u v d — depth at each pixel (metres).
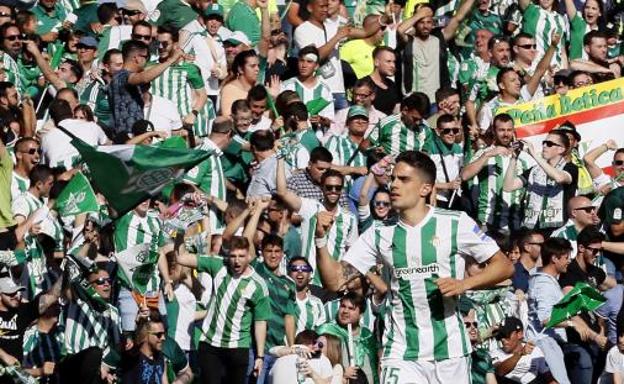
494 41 45.09
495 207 40.69
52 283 34.50
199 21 43.78
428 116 42.41
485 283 26.67
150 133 37.91
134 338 32.78
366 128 40.81
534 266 37.59
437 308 27.16
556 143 41.19
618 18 48.09
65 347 32.59
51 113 38.44
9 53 41.12
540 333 35.75
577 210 39.66
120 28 43.34
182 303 33.94
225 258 33.41
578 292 31.50
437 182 40.56
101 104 39.94
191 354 33.94
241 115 38.91
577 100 43.31
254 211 35.78
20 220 35.28
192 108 41.44
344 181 38.41
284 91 40.03
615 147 42.41
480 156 40.72
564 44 47.62
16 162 36.25
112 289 33.38
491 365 33.78
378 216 38.38
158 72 39.78
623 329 34.75
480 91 43.78
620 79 43.34
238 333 33.22
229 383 33.28
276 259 33.94
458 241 26.91
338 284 30.41
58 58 42.88
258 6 44.81
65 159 37.47
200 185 37.47
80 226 33.94
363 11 46.56
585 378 35.94
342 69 44.59
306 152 39.25
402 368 27.23
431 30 44.62
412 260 27.03
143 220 33.91
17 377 32.00
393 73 43.41
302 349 32.81
